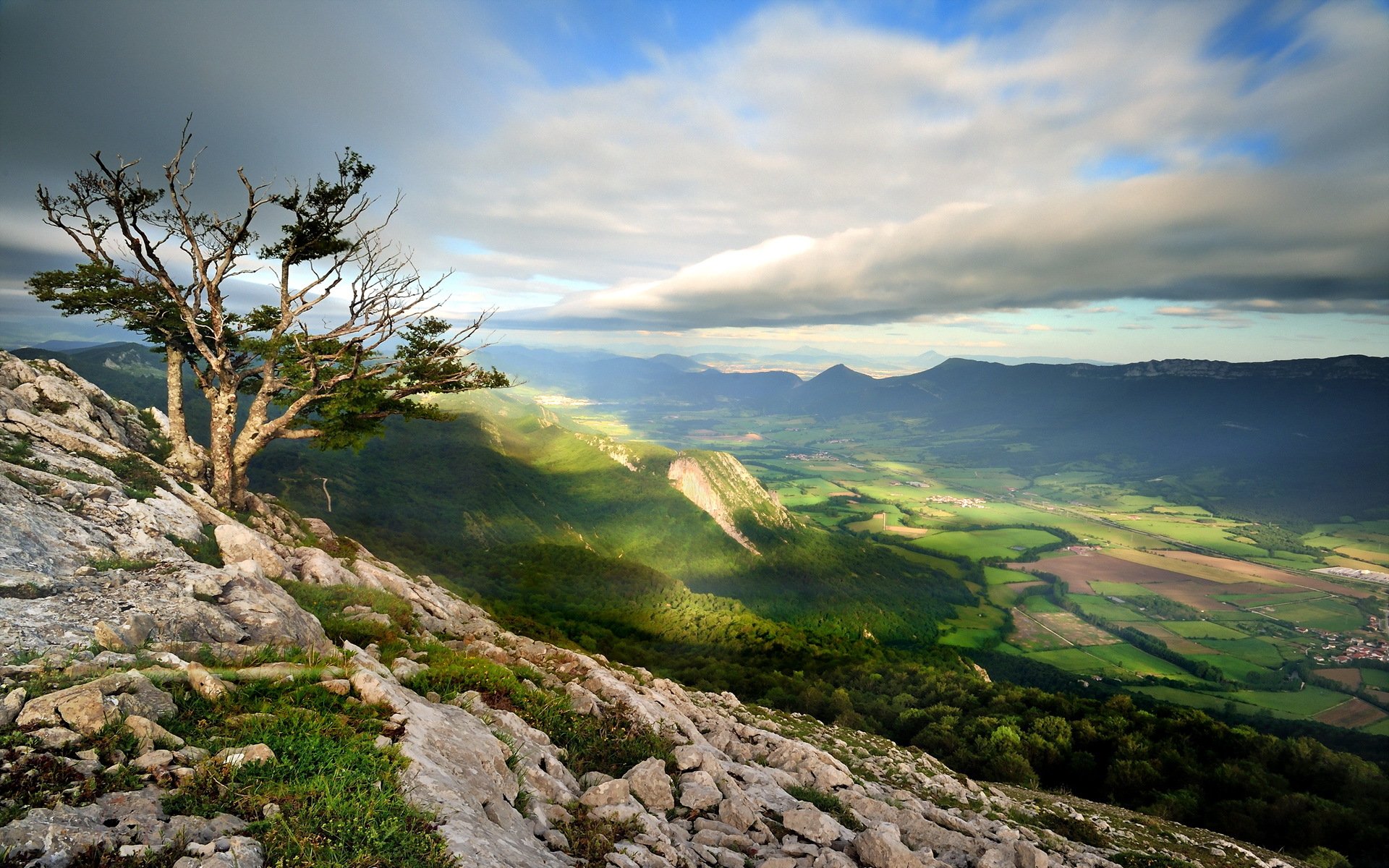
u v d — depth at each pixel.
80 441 27.22
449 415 38.94
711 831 13.51
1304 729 133.00
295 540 34.28
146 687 9.59
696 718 26.33
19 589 12.99
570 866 9.88
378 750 9.98
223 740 9.28
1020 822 27.28
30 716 8.11
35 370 32.91
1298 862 33.25
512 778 11.95
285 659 13.70
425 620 28.14
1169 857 26.03
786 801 17.77
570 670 22.80
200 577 16.14
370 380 35.31
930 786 29.39
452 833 8.34
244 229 31.98
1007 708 68.00
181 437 35.16
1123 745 55.50
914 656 130.25
